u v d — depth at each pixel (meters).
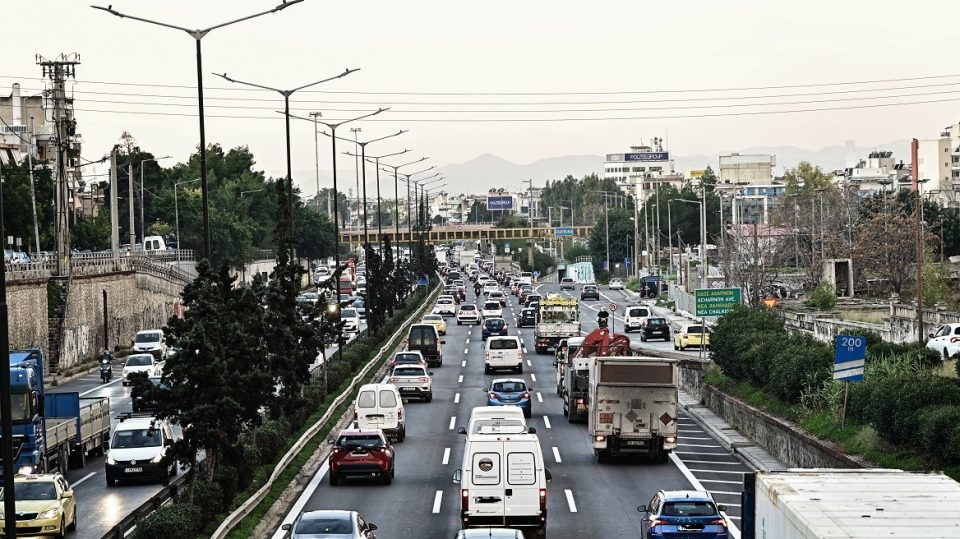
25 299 97.56
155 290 141.00
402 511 45.91
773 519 24.03
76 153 163.38
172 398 42.31
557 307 118.19
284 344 61.69
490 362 99.62
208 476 43.25
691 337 110.25
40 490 41.66
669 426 56.22
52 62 109.88
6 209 133.38
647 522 36.44
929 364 62.69
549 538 40.59
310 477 54.41
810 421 54.56
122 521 36.44
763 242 161.25
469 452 39.38
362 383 88.94
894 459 44.22
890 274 133.88
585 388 71.69
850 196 171.25
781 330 76.56
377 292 119.81
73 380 101.94
